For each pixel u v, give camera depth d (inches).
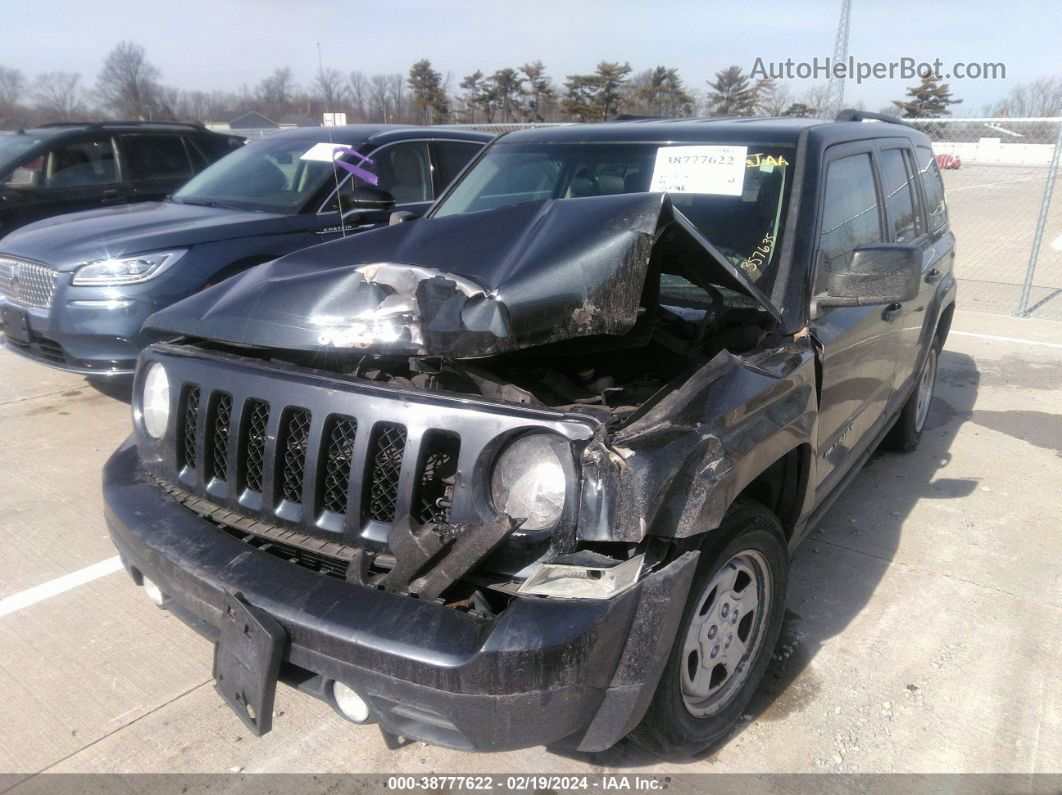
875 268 108.3
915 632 128.3
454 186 165.8
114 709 108.7
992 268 512.7
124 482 104.5
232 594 82.1
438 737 78.2
